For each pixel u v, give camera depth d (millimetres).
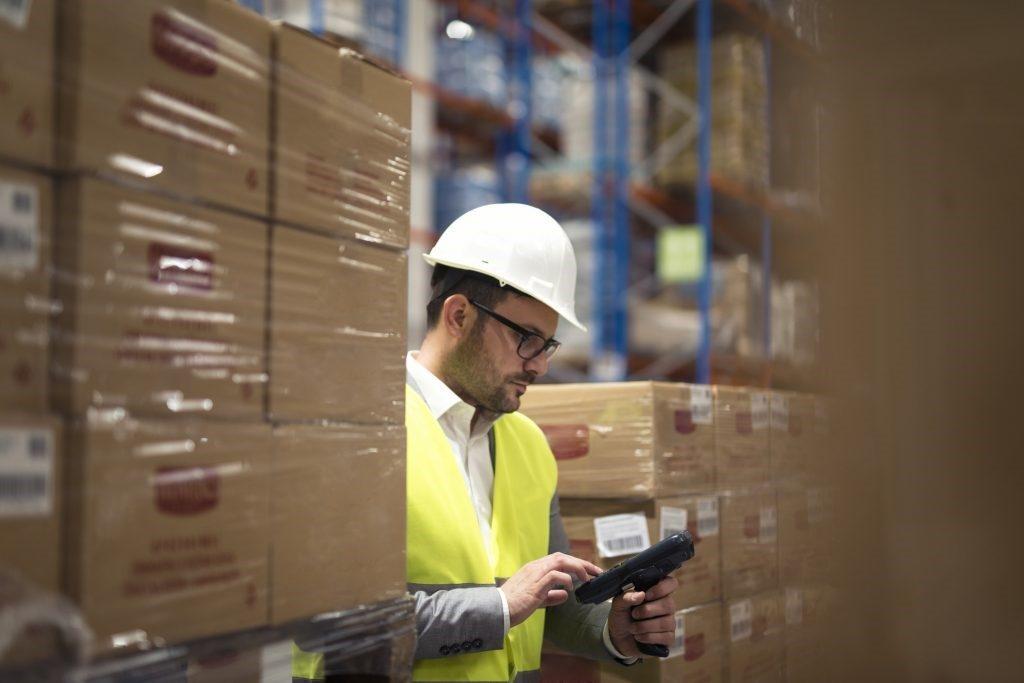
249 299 1214
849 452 831
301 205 1293
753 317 5590
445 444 1902
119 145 1055
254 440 1205
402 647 1461
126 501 1038
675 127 5684
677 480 2365
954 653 787
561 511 2387
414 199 6324
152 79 1095
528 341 1965
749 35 5449
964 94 784
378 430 1437
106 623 1011
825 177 874
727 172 5359
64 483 995
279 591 1234
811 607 1109
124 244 1061
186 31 1137
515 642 1979
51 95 1005
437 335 2027
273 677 1360
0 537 928
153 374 1085
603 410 2330
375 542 1423
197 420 1133
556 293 1993
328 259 1345
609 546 2301
